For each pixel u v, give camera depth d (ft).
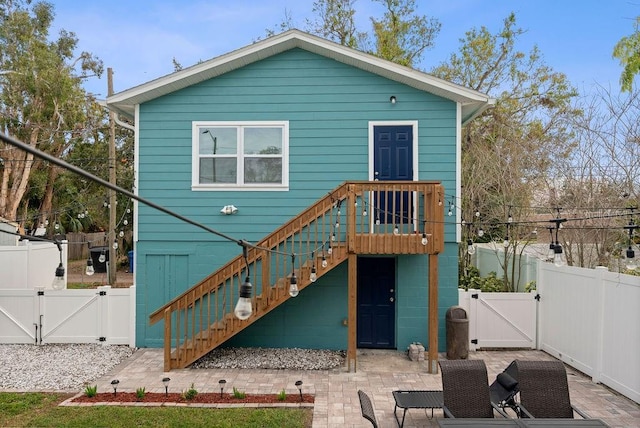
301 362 25.84
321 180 28.81
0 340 28.94
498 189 42.39
